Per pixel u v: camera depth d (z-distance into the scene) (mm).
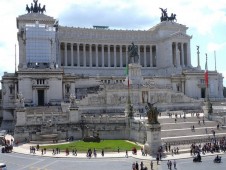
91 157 77250
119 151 83250
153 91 140875
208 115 110562
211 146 80562
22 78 137500
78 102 130125
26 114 107438
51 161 73750
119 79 163375
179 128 99562
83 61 181875
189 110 140500
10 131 126625
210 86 171625
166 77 167125
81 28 182000
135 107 135625
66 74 148125
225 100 161750
